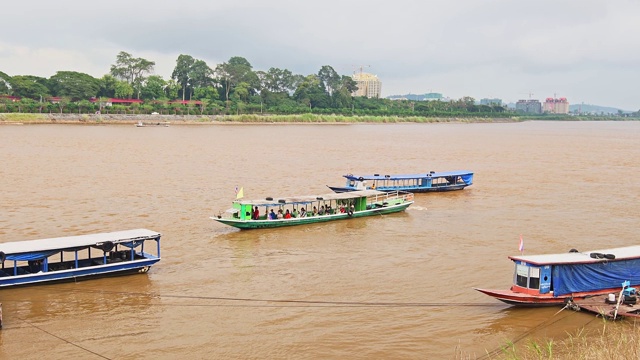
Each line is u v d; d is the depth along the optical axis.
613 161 123.56
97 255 44.94
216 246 49.53
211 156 114.56
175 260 45.41
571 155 137.38
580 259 35.97
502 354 29.72
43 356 29.45
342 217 60.31
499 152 143.25
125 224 56.22
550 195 77.69
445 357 29.55
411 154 133.62
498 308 35.62
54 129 175.75
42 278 38.53
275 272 42.72
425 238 53.25
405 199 68.44
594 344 29.62
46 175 84.62
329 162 111.81
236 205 55.91
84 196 69.50
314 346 30.72
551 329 32.38
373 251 48.59
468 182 84.31
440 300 37.16
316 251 48.44
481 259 46.31
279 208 58.38
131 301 36.78
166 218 59.09
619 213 65.31
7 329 32.53
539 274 34.78
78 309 35.41
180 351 30.09
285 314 34.88
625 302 34.19
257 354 29.83
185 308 35.75
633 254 37.62
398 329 32.81
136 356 29.56
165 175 87.75
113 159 105.44
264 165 103.31
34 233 52.34
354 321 33.88
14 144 125.62
